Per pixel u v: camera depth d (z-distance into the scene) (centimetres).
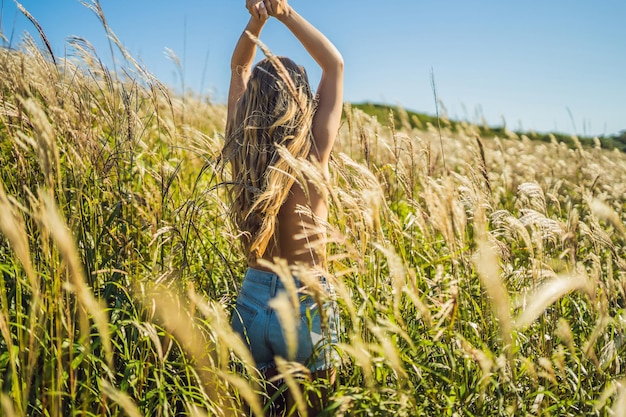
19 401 174
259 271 259
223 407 233
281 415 257
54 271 200
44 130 176
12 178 290
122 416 209
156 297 263
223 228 342
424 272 342
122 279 275
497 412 239
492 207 359
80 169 276
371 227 225
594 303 230
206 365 254
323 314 199
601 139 919
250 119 259
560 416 247
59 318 206
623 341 264
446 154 665
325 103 270
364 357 194
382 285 262
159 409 215
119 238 291
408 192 325
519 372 253
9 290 246
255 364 256
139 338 245
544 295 206
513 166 652
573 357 226
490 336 267
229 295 308
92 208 281
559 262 317
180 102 566
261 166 257
